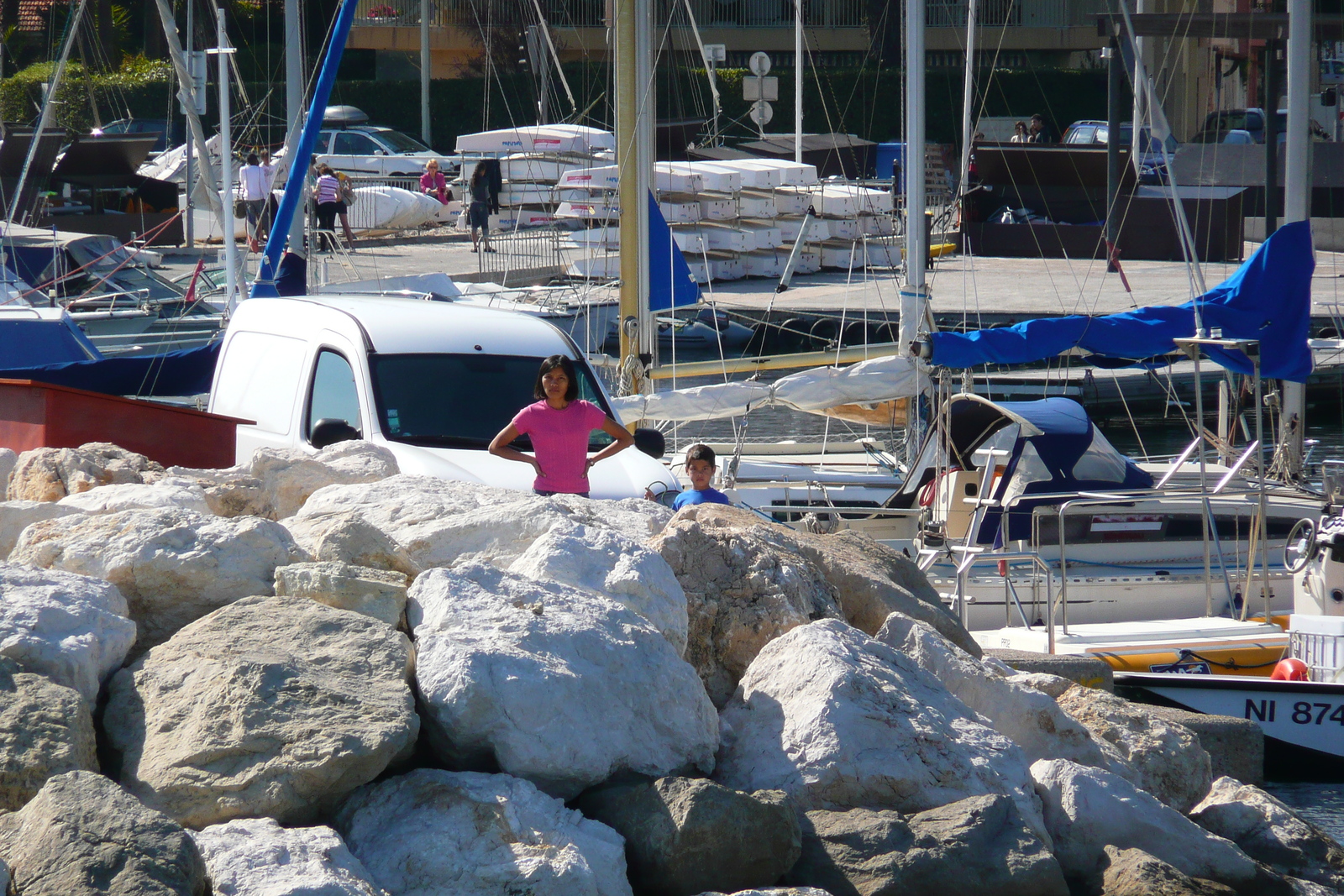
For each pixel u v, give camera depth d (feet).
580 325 287.28
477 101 648.79
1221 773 97.55
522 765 58.18
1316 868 76.02
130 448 114.42
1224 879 69.41
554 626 63.00
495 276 355.15
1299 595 133.08
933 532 137.49
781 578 78.43
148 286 290.56
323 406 131.03
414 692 59.67
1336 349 264.52
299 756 53.93
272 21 655.35
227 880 48.14
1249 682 112.57
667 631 70.38
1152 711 98.84
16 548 68.54
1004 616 139.54
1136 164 316.81
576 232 398.83
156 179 437.99
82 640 57.57
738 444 164.66
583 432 110.01
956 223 453.99
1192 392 288.71
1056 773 70.74
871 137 641.40
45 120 285.84
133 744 55.83
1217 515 148.87
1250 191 426.10
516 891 52.31
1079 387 284.82
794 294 366.02
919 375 159.94
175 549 65.92
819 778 64.85
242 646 59.67
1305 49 189.47
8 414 113.39
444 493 83.30
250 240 354.95
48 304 266.36
